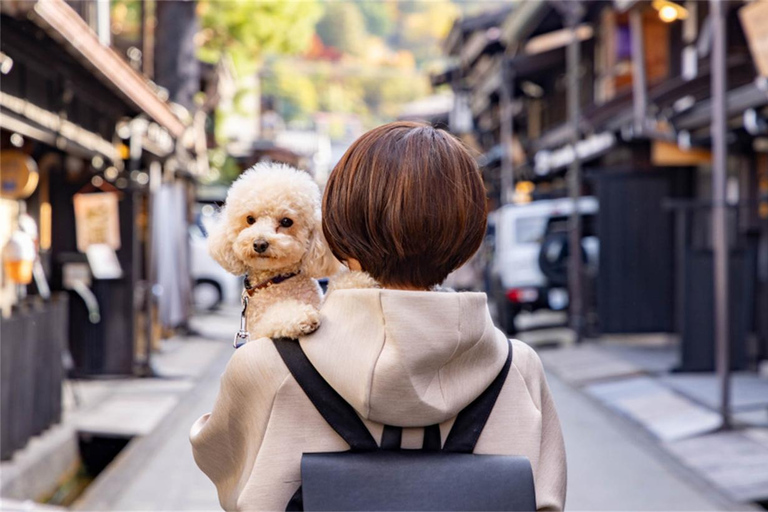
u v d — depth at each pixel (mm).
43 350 5988
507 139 20172
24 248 6359
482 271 15953
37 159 8000
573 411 7969
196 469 5691
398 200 1458
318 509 1314
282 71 57406
